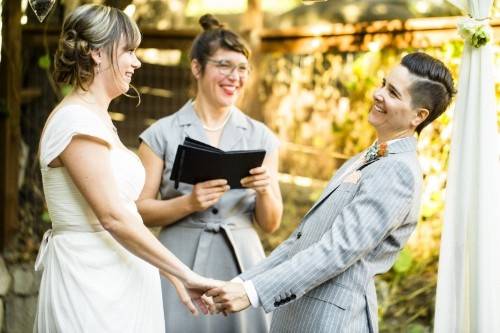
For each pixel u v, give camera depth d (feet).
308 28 18.80
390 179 9.35
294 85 20.12
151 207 11.92
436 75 9.50
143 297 9.76
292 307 9.89
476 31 10.10
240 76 12.22
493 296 10.11
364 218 9.29
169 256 9.52
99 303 9.32
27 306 17.29
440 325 10.30
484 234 10.07
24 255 18.03
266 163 12.55
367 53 18.60
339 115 19.66
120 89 9.72
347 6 25.46
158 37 19.27
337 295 9.51
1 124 17.94
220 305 9.65
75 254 9.39
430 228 17.26
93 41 9.40
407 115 9.57
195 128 12.29
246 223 12.40
